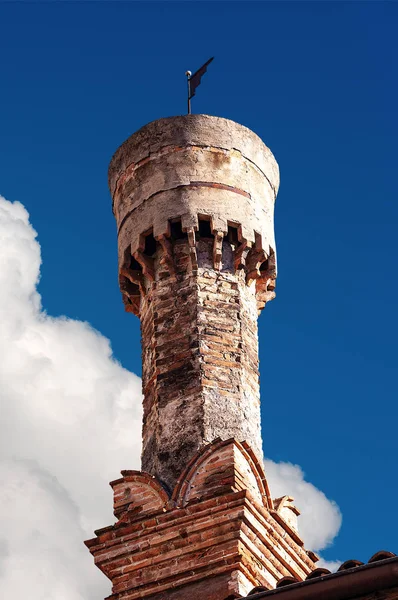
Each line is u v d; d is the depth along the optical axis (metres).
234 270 21.95
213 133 22.61
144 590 18.91
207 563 18.67
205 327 21.19
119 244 22.55
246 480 19.50
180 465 20.02
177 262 21.86
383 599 14.98
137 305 22.55
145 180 22.45
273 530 19.23
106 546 19.47
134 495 19.88
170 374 20.92
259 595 15.38
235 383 20.81
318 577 15.19
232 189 22.28
